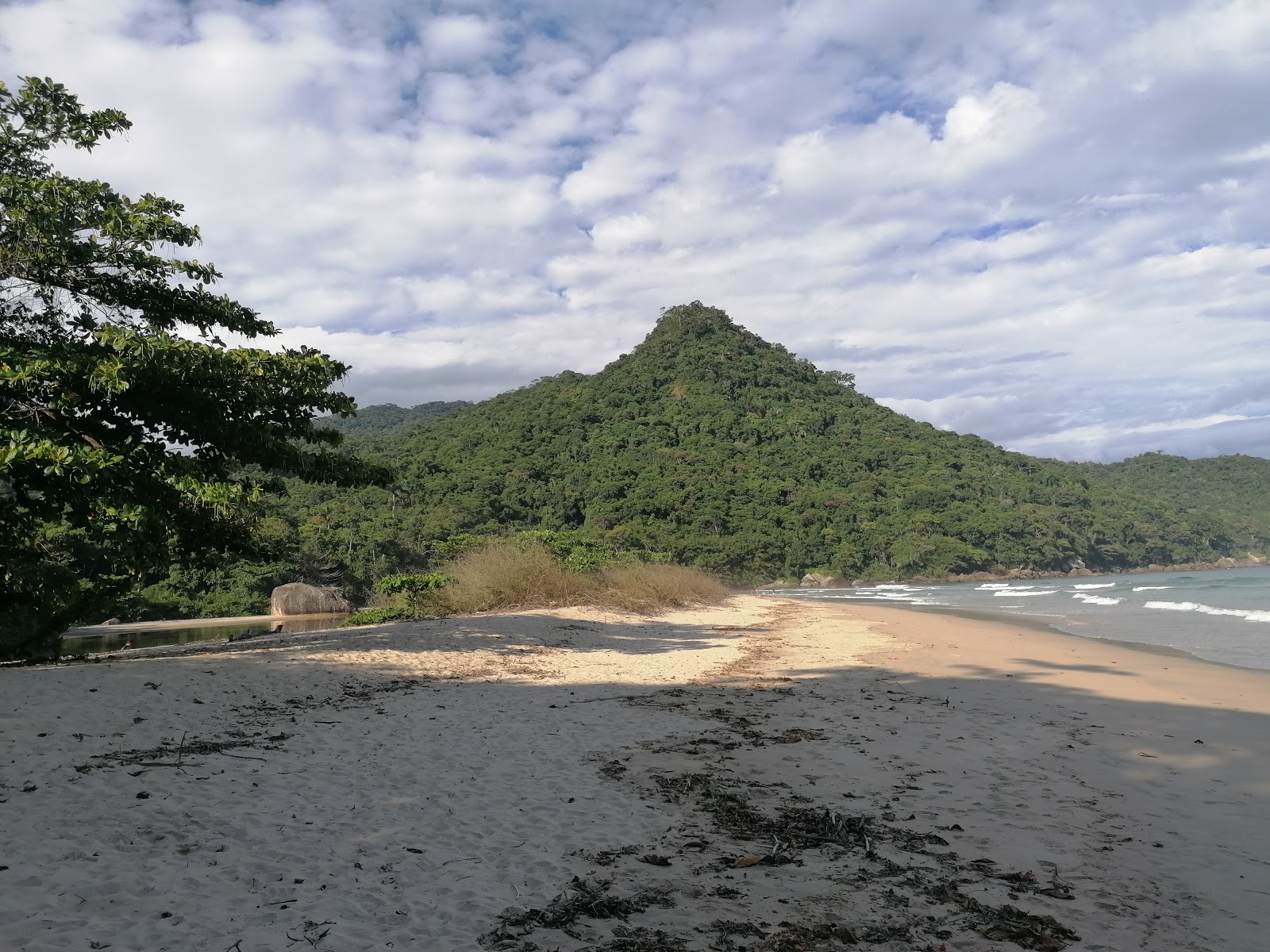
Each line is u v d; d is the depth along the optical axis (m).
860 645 14.23
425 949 3.13
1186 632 16.36
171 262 10.20
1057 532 96.25
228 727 6.59
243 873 3.78
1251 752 6.33
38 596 10.88
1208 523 114.31
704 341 155.50
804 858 4.19
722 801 5.11
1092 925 3.45
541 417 129.00
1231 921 3.49
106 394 8.80
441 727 7.00
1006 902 3.68
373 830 4.45
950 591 51.84
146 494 9.21
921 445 119.62
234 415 10.28
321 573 47.56
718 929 3.38
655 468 104.81
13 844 3.90
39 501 8.70
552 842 4.37
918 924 3.44
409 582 19.03
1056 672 10.70
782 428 124.31
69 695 7.04
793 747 6.51
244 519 11.10
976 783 5.54
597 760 6.09
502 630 13.80
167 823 4.33
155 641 23.84
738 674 10.63
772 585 85.94
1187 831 4.62
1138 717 7.70
